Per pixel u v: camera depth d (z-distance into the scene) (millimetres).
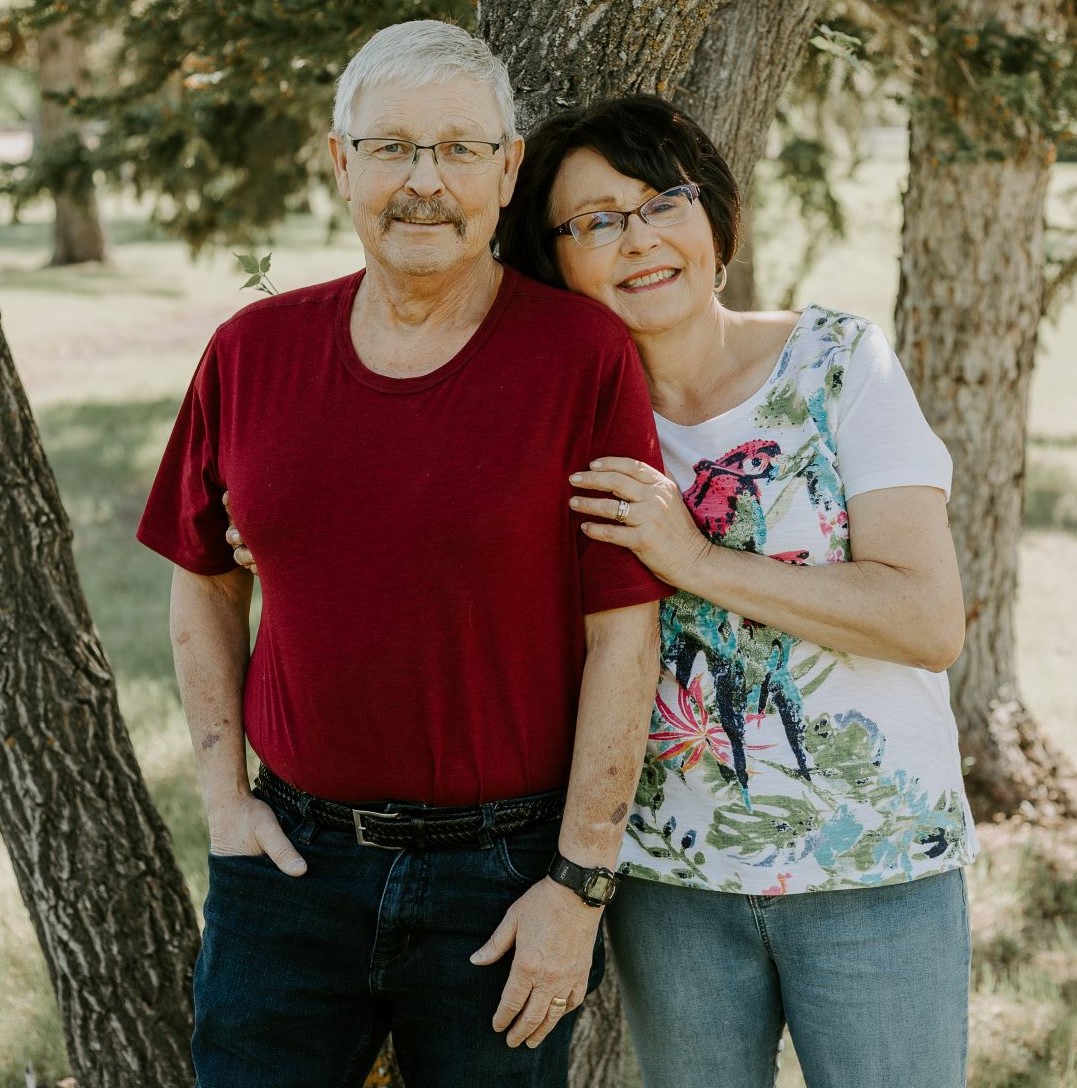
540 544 1790
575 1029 2688
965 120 4023
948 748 1976
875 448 1863
